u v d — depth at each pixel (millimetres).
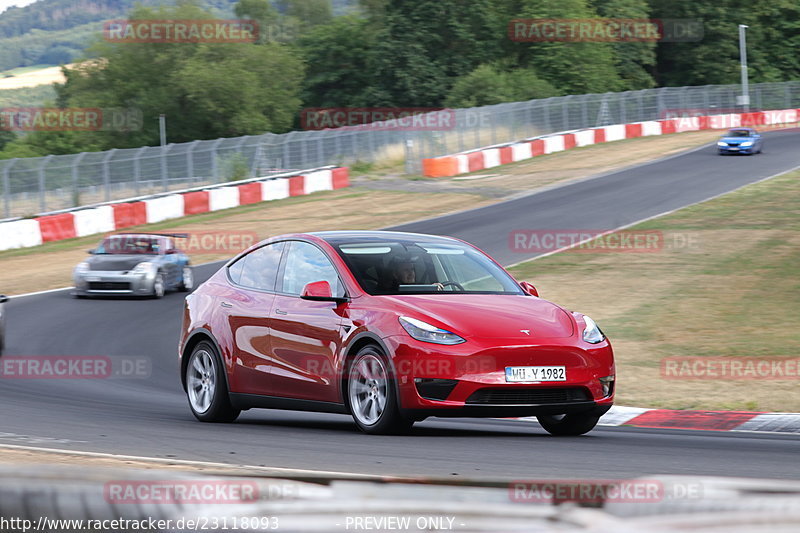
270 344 24891
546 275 68750
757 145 154125
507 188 133125
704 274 64938
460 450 19656
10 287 74062
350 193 136875
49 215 111125
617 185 126188
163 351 48750
